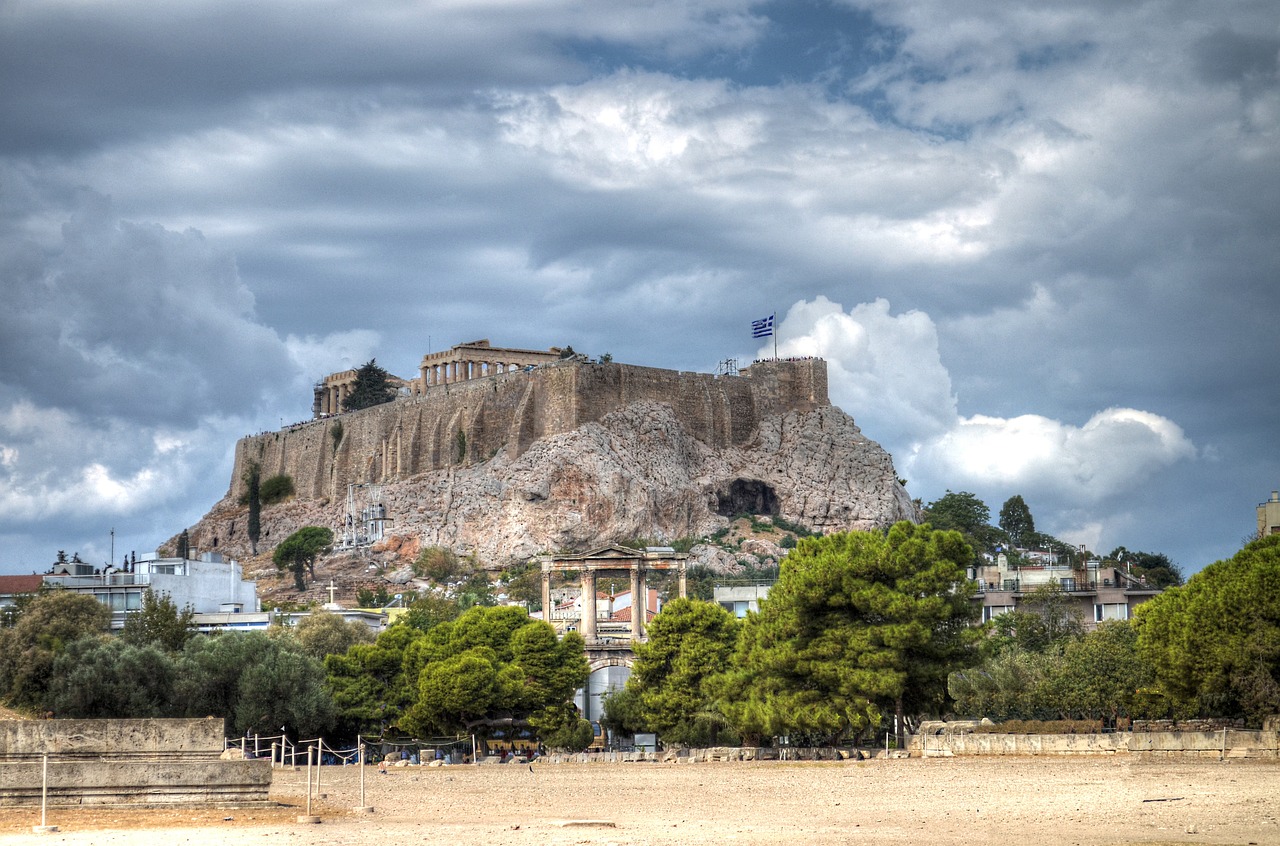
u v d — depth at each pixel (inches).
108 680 5364.2
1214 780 2716.5
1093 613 6476.4
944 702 4520.2
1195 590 3937.0
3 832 2319.1
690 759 4697.3
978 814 2420.0
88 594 6825.8
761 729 4485.7
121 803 2583.7
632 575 6820.9
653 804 2940.5
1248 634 3533.5
